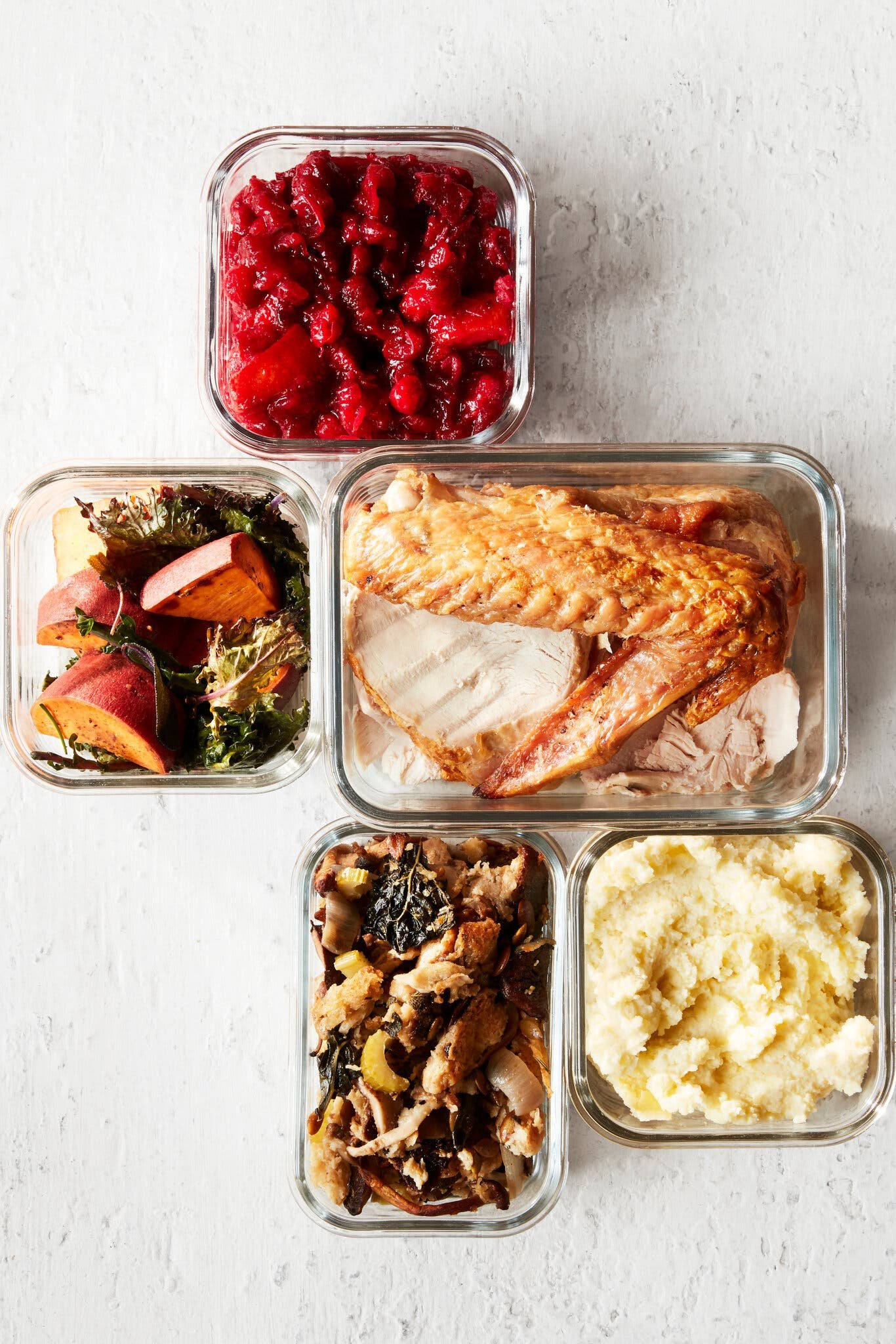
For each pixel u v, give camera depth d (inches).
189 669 28.8
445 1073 29.0
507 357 30.3
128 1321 31.4
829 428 31.7
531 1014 29.8
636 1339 31.7
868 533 31.8
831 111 31.8
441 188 29.5
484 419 30.0
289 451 30.2
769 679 28.9
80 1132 31.5
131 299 31.4
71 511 29.0
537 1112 29.7
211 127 31.4
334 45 31.4
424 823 28.5
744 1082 30.4
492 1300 31.7
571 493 28.0
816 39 31.8
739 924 30.4
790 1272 31.8
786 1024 30.5
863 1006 31.2
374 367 30.1
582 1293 31.7
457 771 28.9
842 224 31.8
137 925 31.5
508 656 28.5
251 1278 31.5
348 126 30.2
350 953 29.5
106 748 28.4
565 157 31.5
